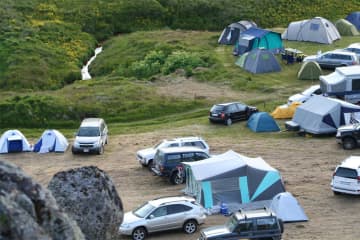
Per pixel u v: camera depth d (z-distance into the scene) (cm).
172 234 2662
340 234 2561
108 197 1341
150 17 7938
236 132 4325
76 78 6203
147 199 3098
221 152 3872
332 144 3947
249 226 2392
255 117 4341
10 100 4947
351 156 3366
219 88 5341
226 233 2383
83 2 8244
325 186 3183
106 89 5350
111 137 4391
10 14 7594
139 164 3753
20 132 4312
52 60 6512
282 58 6003
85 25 7712
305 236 2548
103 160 3875
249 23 6819
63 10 7988
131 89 5247
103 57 6794
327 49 6325
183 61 6019
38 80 5962
